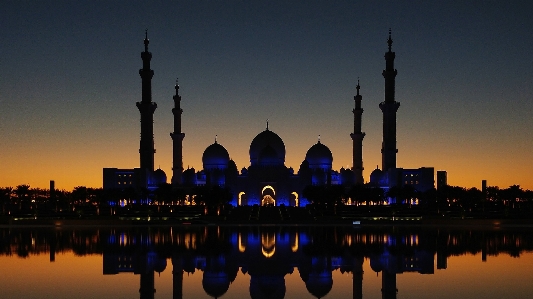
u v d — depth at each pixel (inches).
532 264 2736.2
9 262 2842.0
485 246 3545.8
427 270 2561.5
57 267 2669.8
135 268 2637.8
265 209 7677.2
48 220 6136.8
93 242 3853.3
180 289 2137.1
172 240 4001.0
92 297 1978.3
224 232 4854.8
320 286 2194.9
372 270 2568.9
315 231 4977.9
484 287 2138.3
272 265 2721.5
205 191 7126.0
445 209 7588.6
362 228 5438.0
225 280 2331.4
